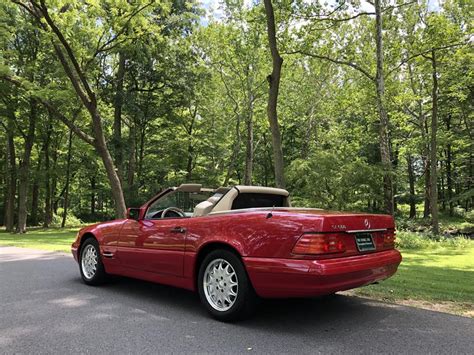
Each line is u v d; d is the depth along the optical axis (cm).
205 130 3189
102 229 648
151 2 1623
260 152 3809
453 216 3591
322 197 1609
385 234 482
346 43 1992
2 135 3064
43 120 2819
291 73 2762
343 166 1611
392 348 368
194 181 3178
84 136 1712
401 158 3438
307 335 407
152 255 540
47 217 3253
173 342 387
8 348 373
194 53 2647
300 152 3250
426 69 2125
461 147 2909
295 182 1675
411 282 698
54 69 2261
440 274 823
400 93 2217
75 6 1585
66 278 739
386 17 1891
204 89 2880
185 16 2402
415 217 3475
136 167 3141
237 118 2969
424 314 485
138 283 687
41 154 3259
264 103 2920
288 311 498
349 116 3256
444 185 4056
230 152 3441
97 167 3550
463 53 1809
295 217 408
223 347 373
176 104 2794
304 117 3170
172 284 519
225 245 458
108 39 1805
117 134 2612
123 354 357
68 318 471
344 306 523
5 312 498
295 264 391
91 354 358
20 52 2369
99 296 587
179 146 3097
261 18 1478
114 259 611
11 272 810
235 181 4159
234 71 2681
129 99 2458
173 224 524
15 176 2791
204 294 475
